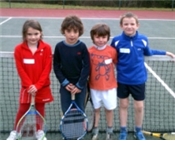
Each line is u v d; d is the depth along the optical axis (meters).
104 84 4.07
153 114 5.23
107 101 4.14
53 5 26.33
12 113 5.18
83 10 23.80
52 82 6.62
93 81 4.11
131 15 4.00
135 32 4.06
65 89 4.05
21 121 4.17
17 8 23.70
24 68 4.01
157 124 4.88
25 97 4.05
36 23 3.93
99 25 3.99
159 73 7.68
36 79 4.03
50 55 4.05
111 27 16.08
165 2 27.00
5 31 14.23
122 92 4.21
